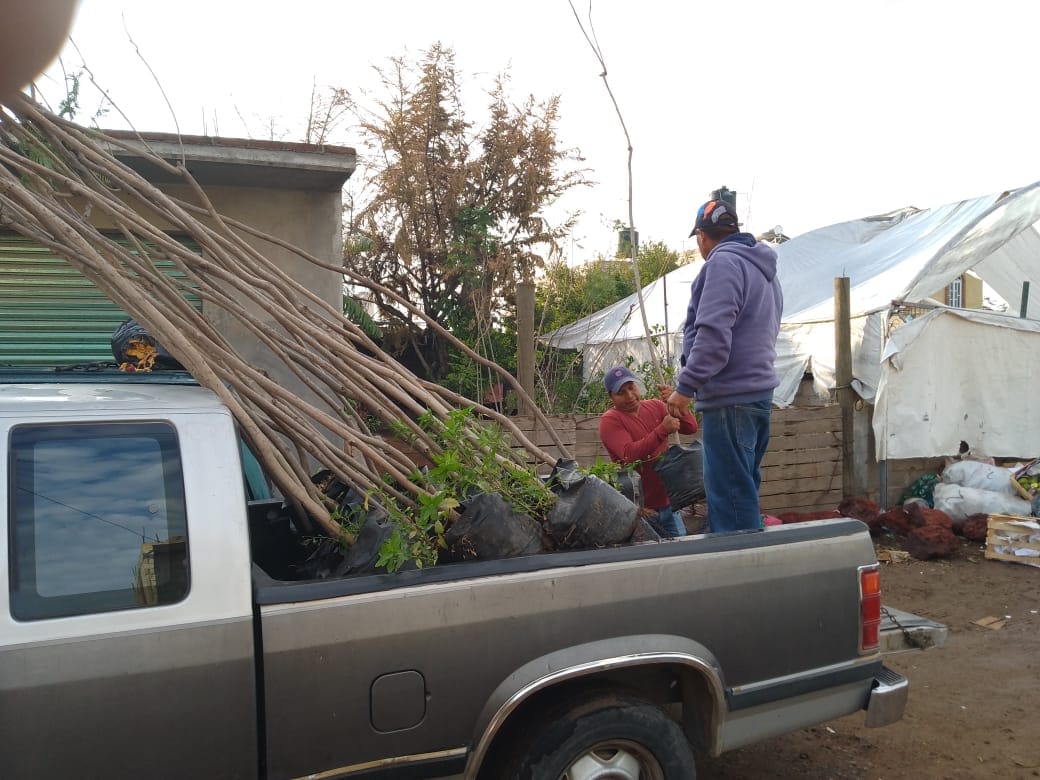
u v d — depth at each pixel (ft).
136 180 10.48
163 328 8.58
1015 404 28.04
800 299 33.30
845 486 26.04
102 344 21.13
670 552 8.80
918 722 13.47
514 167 37.04
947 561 22.99
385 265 36.45
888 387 25.98
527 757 8.18
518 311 22.38
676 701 9.32
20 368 11.16
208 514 7.29
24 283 20.49
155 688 6.79
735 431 11.89
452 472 9.08
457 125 36.32
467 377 29.04
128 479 7.25
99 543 6.97
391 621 7.54
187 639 6.92
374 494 9.24
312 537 10.14
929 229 33.35
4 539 6.63
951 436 27.20
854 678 9.70
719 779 11.74
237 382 9.27
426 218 35.99
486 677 7.84
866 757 12.37
